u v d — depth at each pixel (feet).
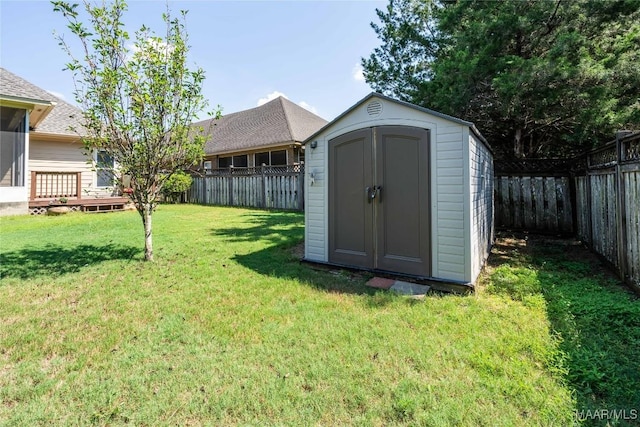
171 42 15.35
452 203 12.50
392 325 9.49
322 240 15.78
